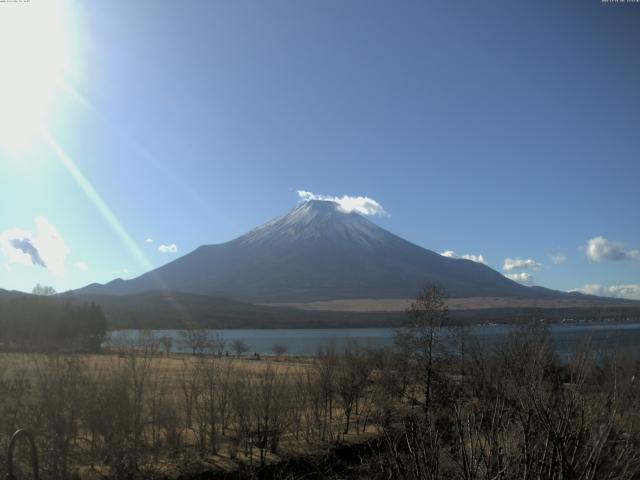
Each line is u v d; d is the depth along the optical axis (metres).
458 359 29.34
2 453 15.79
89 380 18.50
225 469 20.92
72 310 53.34
